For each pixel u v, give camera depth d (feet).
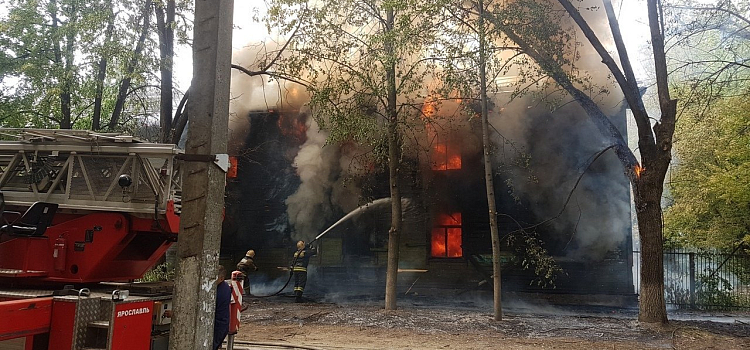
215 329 17.03
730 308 48.01
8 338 11.21
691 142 57.26
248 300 47.52
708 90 42.65
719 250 57.41
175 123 46.47
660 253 33.42
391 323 33.83
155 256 18.22
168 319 14.84
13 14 46.80
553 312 43.37
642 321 33.40
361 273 57.00
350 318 35.63
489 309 44.24
